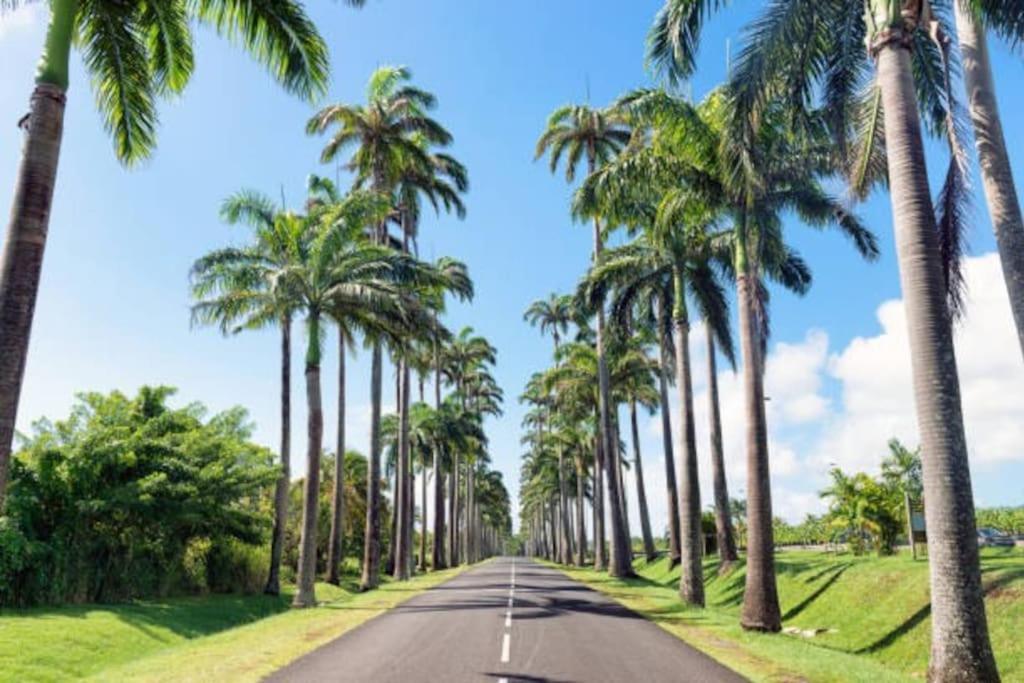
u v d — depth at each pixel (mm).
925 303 10508
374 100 35344
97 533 20766
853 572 21906
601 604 20594
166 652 13086
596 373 43625
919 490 28453
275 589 28812
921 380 10391
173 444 23609
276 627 15805
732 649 12320
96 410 23359
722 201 19234
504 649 12164
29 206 8195
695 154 18547
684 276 24562
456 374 68812
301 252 25375
